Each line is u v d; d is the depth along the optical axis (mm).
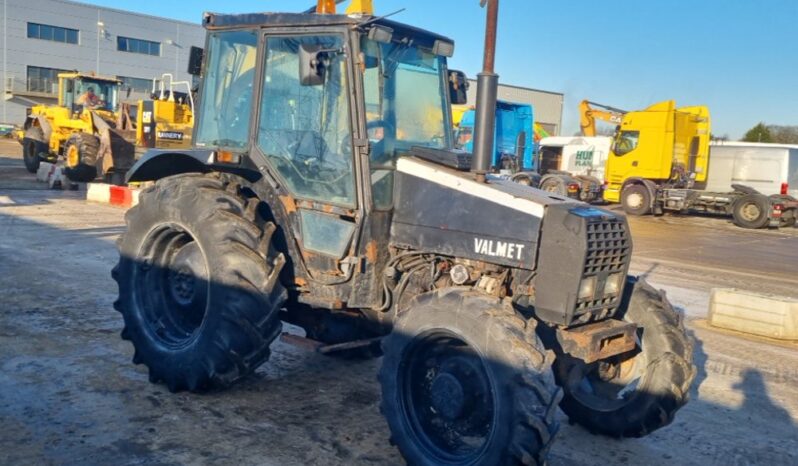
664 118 20984
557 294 3746
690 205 20656
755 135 48812
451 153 4289
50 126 19547
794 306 7156
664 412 4254
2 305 6645
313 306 4602
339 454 4031
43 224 11266
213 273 4535
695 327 7531
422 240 4180
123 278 5137
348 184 4332
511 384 3334
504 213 3871
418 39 4648
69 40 47219
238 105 4988
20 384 4781
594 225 3764
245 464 3842
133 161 16188
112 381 4930
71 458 3789
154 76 51219
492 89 3982
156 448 3965
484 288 3926
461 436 3750
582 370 4363
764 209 19062
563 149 26375
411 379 3873
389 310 4402
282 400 4773
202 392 4754
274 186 4715
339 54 4324
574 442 4465
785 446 4547
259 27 4742
